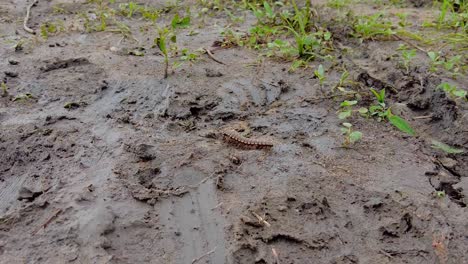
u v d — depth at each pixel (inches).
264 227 89.4
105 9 201.0
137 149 110.2
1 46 165.9
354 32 176.1
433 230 89.4
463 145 114.6
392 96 135.2
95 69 148.8
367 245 86.4
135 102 131.1
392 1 212.5
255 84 140.7
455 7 203.3
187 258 84.1
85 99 132.3
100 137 115.4
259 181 101.3
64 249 84.3
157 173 103.6
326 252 84.9
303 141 114.7
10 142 112.6
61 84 139.6
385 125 121.3
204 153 109.7
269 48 163.6
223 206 94.9
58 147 111.2
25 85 139.6
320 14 193.9
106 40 171.9
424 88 135.3
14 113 125.4
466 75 144.6
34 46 166.4
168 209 94.3
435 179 102.7
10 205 95.6
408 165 106.8
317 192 97.9
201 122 123.5
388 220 91.3
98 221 89.4
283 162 107.0
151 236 88.1
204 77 144.3
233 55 160.1
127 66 150.9
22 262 81.7
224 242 87.1
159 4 208.2
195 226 90.7
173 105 129.3
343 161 107.6
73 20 191.5
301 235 87.7
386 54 158.2
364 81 142.7
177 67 149.1
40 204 93.9
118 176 101.8
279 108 129.3
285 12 182.7
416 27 183.2
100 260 82.2
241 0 211.9
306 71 148.9
